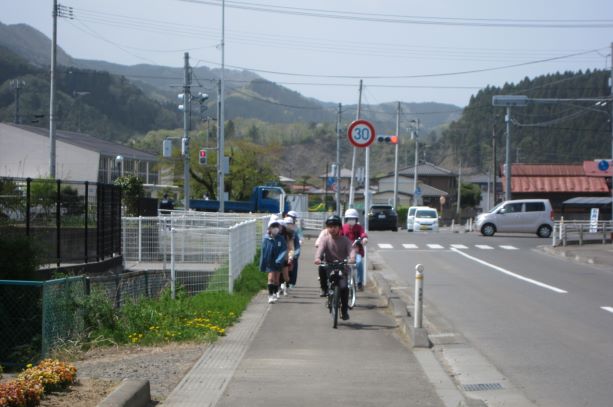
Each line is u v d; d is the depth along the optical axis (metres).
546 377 8.19
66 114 122.31
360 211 37.59
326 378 7.89
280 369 8.32
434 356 9.16
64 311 9.77
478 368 8.65
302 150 158.12
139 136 144.75
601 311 13.30
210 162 59.56
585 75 106.94
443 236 38.03
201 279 15.77
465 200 101.25
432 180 97.50
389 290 14.69
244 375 8.02
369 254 27.23
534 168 67.19
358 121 16.62
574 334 10.92
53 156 31.06
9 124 51.75
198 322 10.93
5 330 10.06
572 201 57.72
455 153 135.75
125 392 6.38
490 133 126.19
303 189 92.12
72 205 16.75
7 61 131.12
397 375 8.06
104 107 148.50
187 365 8.55
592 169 40.09
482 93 133.62
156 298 13.62
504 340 10.45
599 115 101.12
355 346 9.75
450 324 11.88
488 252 28.28
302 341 10.11
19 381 6.32
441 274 20.20
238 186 62.94
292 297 15.06
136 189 31.81
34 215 15.34
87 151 51.22
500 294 15.81
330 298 11.59
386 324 11.60
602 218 56.72
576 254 25.64
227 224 21.41
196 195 62.94
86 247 16.36
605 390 7.58
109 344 9.92
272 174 66.81
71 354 9.21
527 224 38.03
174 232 15.48
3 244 11.51
